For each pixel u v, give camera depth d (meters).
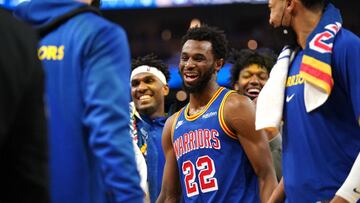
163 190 5.25
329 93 3.62
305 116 3.74
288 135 3.85
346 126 3.70
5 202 2.26
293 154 3.81
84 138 2.95
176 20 17.58
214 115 4.89
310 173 3.73
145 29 17.55
